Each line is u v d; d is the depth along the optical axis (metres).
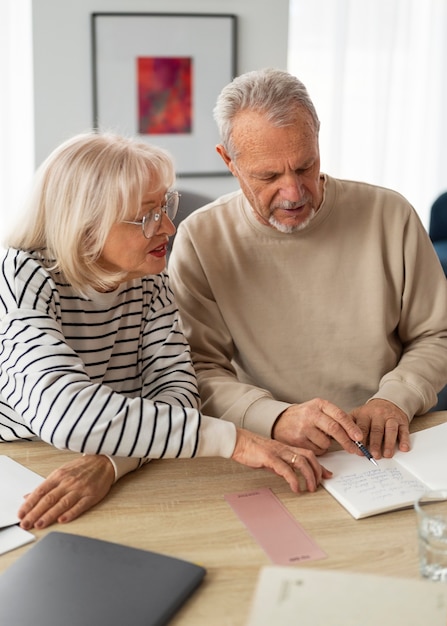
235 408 1.59
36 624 0.94
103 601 0.98
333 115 4.44
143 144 1.45
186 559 1.10
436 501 1.23
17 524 1.19
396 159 4.68
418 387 1.66
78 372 1.35
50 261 1.47
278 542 1.14
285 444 1.44
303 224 1.71
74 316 1.50
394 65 4.56
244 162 1.63
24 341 1.36
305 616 0.89
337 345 1.84
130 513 1.22
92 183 1.38
